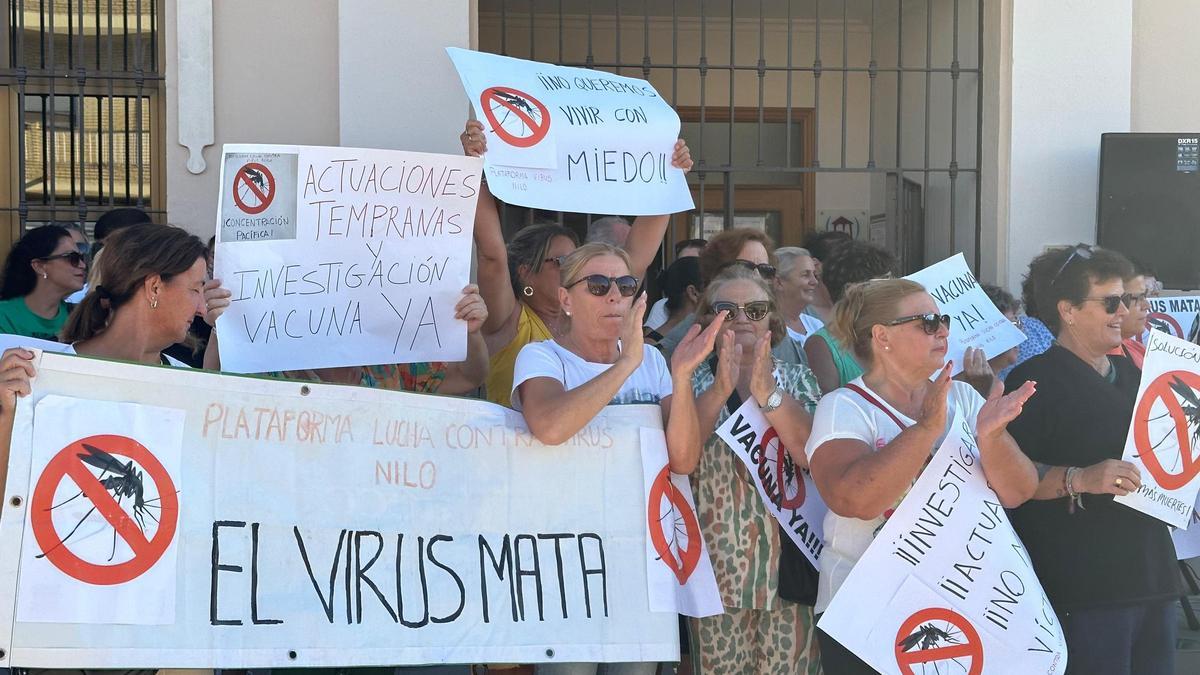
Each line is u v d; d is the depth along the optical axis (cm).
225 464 335
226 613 329
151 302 330
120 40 657
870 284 353
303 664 334
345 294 384
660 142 451
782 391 365
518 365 366
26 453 310
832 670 349
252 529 335
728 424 371
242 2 604
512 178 421
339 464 347
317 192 380
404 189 390
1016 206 673
